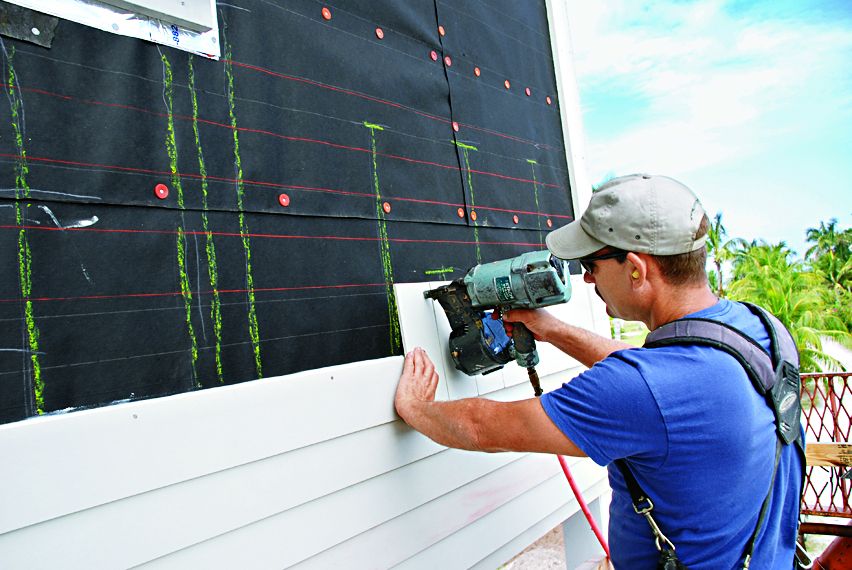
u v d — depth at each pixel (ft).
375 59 4.56
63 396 2.74
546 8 7.02
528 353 4.04
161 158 3.18
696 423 2.54
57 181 2.79
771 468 2.76
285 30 3.92
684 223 2.78
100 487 2.68
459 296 4.22
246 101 3.62
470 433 3.19
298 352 3.73
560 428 2.74
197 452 3.03
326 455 3.66
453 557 4.51
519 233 5.95
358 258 4.21
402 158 4.67
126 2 3.02
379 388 4.02
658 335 2.86
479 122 5.57
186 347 3.20
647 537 3.00
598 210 2.97
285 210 3.75
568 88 7.01
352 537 3.79
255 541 3.28
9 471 2.42
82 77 2.92
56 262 2.77
